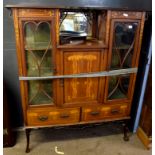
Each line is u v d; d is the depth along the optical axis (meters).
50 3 1.76
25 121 1.71
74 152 1.84
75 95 1.71
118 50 1.67
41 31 1.49
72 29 1.74
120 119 1.91
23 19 1.39
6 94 1.79
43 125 1.75
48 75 1.59
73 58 1.56
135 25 1.61
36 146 1.90
